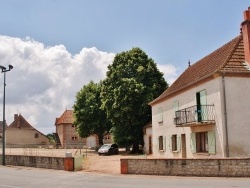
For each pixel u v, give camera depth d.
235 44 25.53
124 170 21.98
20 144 77.44
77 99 58.44
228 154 22.31
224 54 26.30
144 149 43.41
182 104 29.20
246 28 24.19
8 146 71.12
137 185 16.58
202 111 24.98
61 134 84.12
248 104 23.05
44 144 80.94
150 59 46.44
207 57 31.30
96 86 58.69
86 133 58.28
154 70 45.69
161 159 20.88
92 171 24.73
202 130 25.58
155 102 36.78
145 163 21.41
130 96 43.03
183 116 28.42
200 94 25.78
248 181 16.92
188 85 27.28
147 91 43.72
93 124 56.94
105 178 20.22
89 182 18.52
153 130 37.62
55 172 24.86
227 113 22.77
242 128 22.78
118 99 43.47
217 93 23.28
